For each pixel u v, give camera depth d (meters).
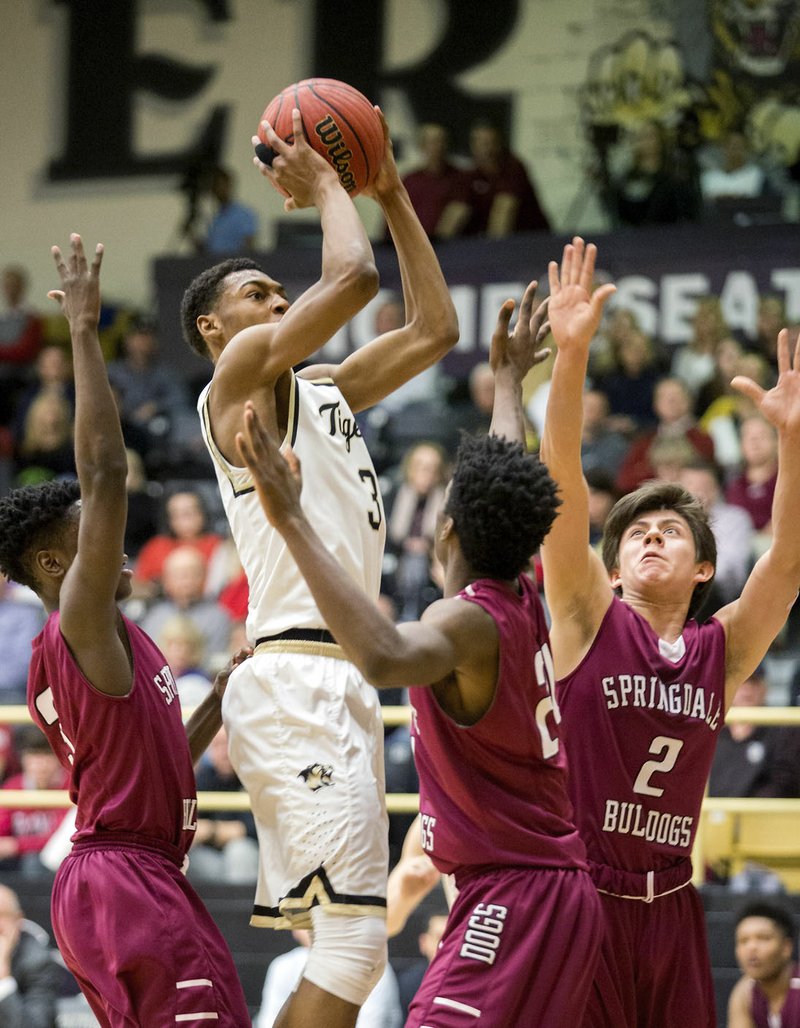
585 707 4.62
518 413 4.59
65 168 18.62
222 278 4.71
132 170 18.47
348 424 4.50
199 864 8.73
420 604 12.04
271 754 4.21
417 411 14.48
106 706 4.25
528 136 17.27
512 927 3.89
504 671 3.92
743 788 9.08
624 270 14.12
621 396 13.84
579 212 16.95
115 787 4.29
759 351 13.76
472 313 14.35
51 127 18.69
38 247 18.56
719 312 13.87
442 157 15.39
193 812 4.44
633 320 14.03
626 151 16.48
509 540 3.98
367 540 4.40
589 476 12.06
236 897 8.38
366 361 4.72
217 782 9.11
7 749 10.22
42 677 4.44
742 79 16.16
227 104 18.34
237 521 4.40
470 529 4.00
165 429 15.14
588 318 4.52
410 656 3.67
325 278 4.24
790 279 13.77
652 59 16.64
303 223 16.86
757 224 13.91
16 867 9.17
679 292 14.00
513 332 4.75
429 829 4.07
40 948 8.03
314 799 4.14
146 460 15.01
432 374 14.44
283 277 14.76
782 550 4.75
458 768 3.98
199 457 14.95
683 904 4.68
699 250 13.98
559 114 17.19
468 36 17.64
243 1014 4.29
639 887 4.55
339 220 4.30
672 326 13.99
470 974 3.87
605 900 4.54
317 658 4.25
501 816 3.95
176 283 15.11
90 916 4.24
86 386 4.21
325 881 4.09
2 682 11.62
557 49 17.25
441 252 14.48
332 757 4.16
